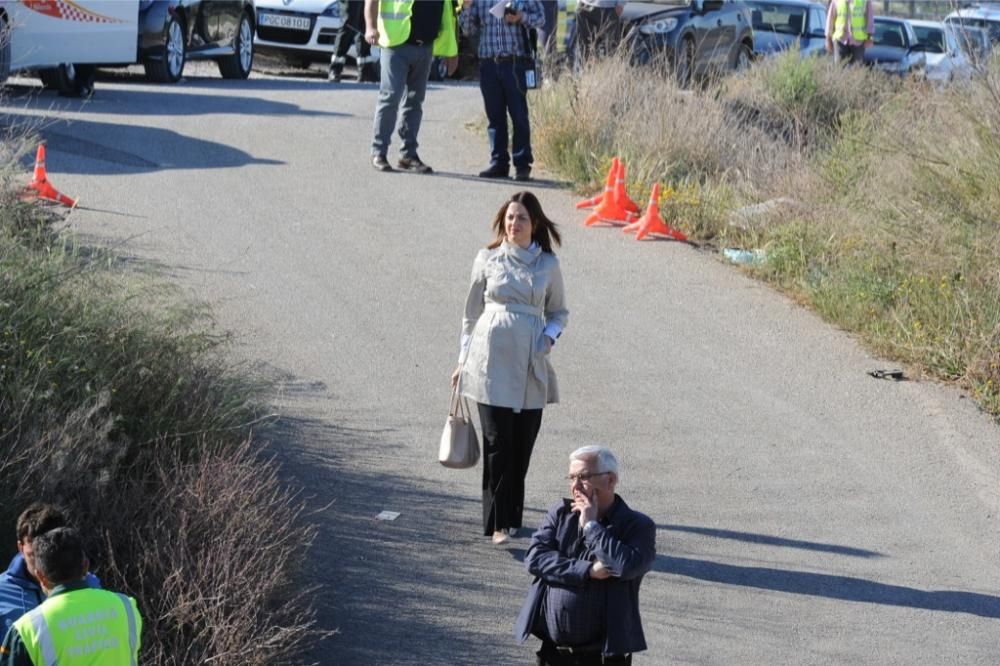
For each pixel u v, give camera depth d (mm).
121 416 9672
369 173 21453
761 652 9219
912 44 40906
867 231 18125
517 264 10547
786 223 19438
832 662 9141
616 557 7137
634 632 7332
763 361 15172
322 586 9602
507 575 10070
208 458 9352
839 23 33188
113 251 14961
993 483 12477
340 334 14719
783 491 11898
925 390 14695
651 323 16094
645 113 23234
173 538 8719
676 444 12742
